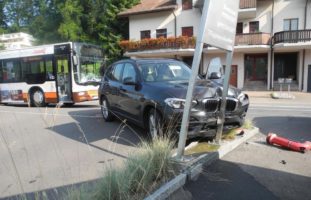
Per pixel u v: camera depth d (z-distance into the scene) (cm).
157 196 367
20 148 688
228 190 411
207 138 624
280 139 611
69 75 1461
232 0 505
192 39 2684
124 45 2970
